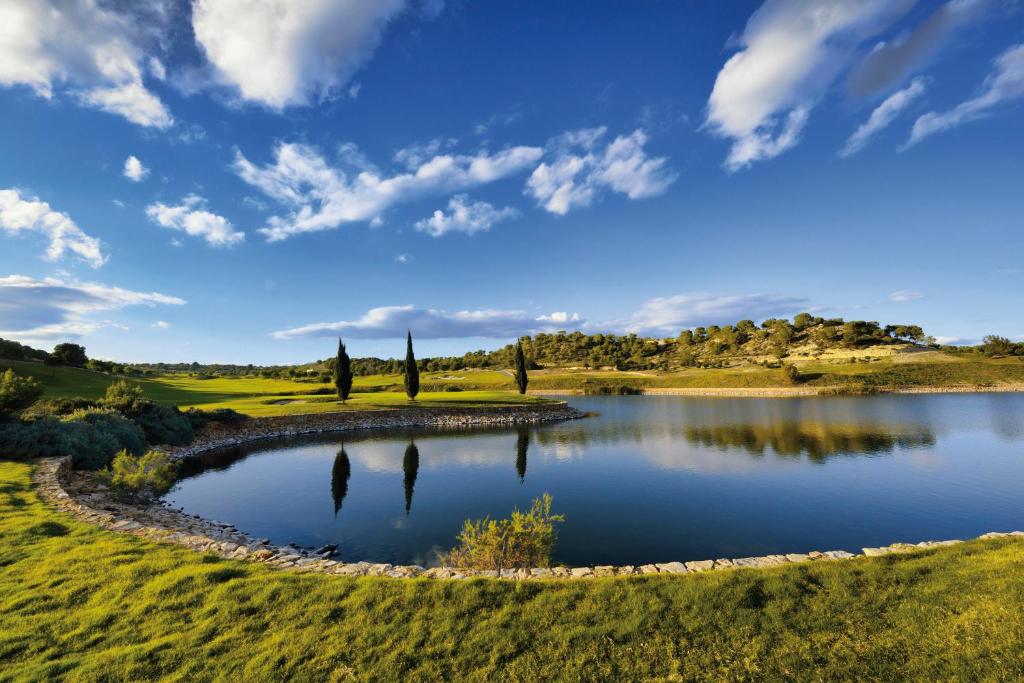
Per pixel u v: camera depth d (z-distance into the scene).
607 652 6.54
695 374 131.38
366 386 107.00
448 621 7.23
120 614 7.27
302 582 8.37
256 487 23.69
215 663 6.22
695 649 6.57
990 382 90.56
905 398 76.75
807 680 5.88
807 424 46.75
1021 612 6.74
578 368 163.38
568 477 25.55
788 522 17.72
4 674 5.84
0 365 66.94
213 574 8.60
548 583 8.44
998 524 17.45
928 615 6.99
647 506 19.88
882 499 20.66
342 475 26.55
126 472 17.89
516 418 55.25
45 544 9.84
